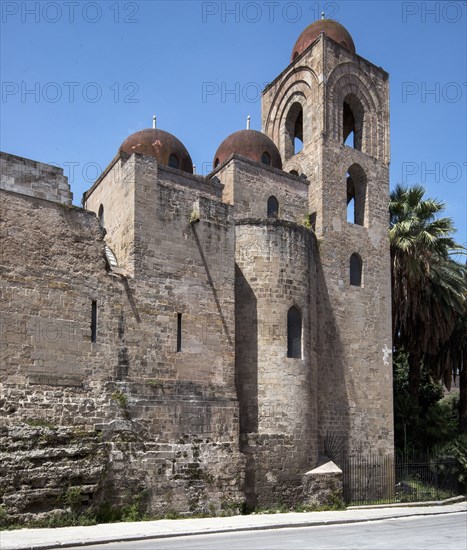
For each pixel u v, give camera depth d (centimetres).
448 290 3631
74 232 2148
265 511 2397
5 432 1844
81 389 2055
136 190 2366
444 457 3388
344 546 1546
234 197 2956
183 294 2403
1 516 1759
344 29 3697
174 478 2191
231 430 2383
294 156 3403
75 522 1888
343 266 3139
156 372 2266
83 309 2117
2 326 1916
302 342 2678
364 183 3391
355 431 2989
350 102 3547
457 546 1579
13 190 2027
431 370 4016
